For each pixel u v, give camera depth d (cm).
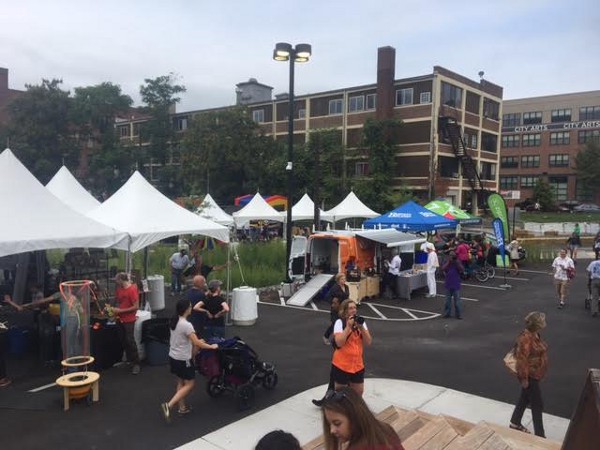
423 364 1002
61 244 948
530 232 4272
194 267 1695
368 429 310
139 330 971
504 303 1647
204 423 706
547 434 685
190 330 712
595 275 1460
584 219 5297
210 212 2816
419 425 638
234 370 767
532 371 648
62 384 732
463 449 535
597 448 346
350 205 3003
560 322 1380
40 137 4362
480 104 4784
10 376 894
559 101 7669
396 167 4334
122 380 879
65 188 1823
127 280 930
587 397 370
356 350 670
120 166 4994
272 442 260
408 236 1908
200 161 4512
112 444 641
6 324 1012
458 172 4472
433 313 1486
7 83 6525
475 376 930
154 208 1258
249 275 1864
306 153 4447
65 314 831
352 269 1639
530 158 7938
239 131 4559
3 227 905
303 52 1631
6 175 1006
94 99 4719
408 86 4281
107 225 1143
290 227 1712
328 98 4797
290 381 888
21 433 670
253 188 4519
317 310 1499
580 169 6644
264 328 1284
